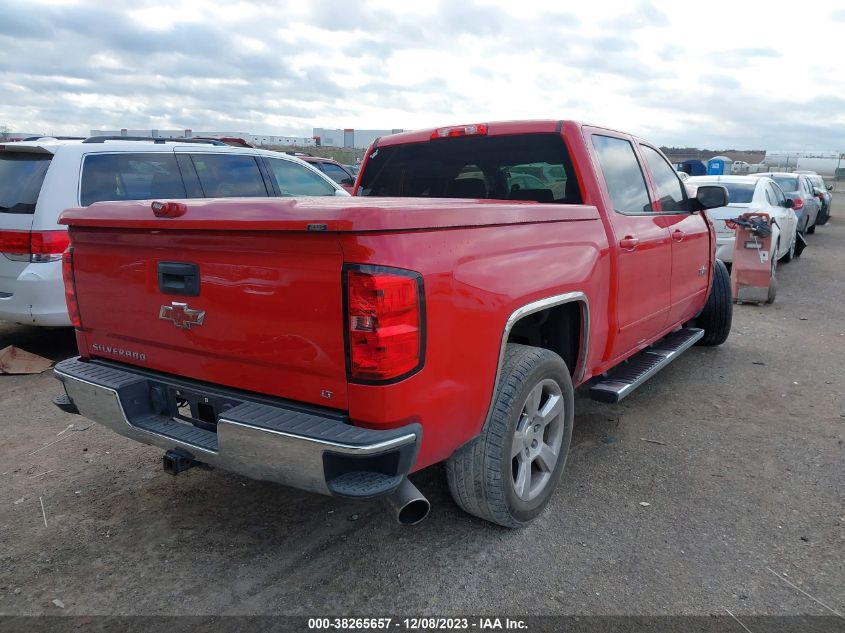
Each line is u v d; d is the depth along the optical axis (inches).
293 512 136.3
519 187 163.5
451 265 100.1
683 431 179.2
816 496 143.1
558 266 127.4
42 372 229.8
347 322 91.0
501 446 115.6
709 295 246.1
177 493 144.6
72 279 128.3
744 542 125.2
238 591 111.0
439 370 99.2
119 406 116.4
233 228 97.6
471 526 130.6
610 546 123.8
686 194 213.3
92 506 138.9
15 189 222.7
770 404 200.4
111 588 111.8
